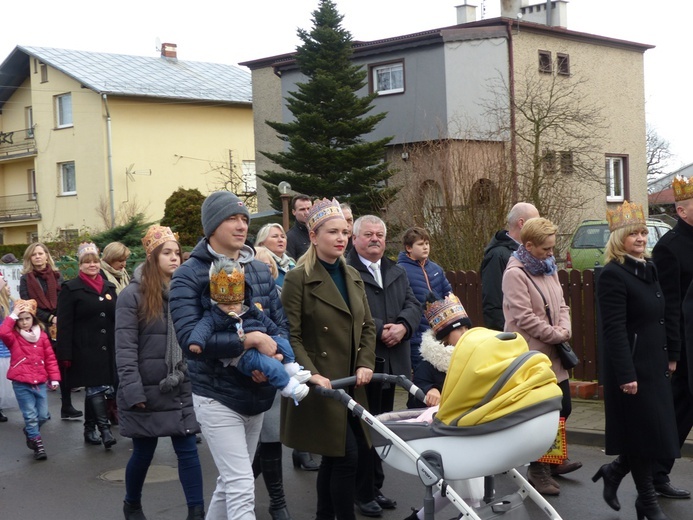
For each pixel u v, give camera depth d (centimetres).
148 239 618
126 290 609
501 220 1491
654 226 2172
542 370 427
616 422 588
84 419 1023
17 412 1145
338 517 537
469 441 425
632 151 3055
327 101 2614
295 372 480
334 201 568
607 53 2962
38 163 4269
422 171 1652
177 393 598
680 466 741
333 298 553
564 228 1766
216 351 462
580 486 693
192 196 3438
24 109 4431
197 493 597
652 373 581
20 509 695
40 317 1135
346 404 471
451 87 2680
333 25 2661
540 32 2731
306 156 2552
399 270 656
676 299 634
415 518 511
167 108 4116
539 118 2258
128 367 593
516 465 430
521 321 637
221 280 456
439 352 530
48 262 1166
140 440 603
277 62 3175
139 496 618
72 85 4078
